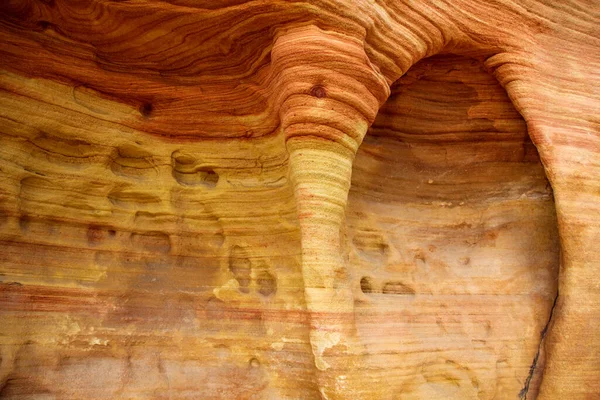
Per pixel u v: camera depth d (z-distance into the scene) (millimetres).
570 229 5793
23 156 5168
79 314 5363
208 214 5812
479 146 6574
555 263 6172
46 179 5301
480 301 6176
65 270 5398
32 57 5059
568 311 5676
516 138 6539
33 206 5270
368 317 5488
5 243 5148
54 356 5160
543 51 6207
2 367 4898
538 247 6312
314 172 4805
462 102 6426
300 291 5379
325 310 4785
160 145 5672
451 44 5824
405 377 5395
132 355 5484
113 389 5242
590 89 6352
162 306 5711
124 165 5676
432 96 6352
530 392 5840
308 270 4809
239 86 5434
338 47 4691
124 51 5285
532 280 6219
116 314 5520
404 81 6109
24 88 5047
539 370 5867
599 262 5801
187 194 5793
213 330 5688
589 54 6527
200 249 5871
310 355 5180
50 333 5195
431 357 5738
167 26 4992
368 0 4898
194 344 5633
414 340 5699
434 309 6031
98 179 5477
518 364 5930
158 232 5805
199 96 5555
